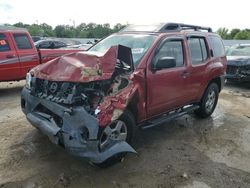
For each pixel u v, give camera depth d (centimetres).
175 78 482
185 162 422
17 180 356
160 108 471
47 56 863
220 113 680
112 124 377
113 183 359
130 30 528
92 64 363
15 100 733
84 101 349
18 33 802
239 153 462
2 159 403
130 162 412
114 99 360
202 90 580
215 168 409
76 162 402
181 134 530
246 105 767
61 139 351
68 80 359
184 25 553
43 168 384
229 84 1080
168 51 477
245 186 368
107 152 363
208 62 584
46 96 390
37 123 383
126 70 396
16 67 796
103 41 532
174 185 363
